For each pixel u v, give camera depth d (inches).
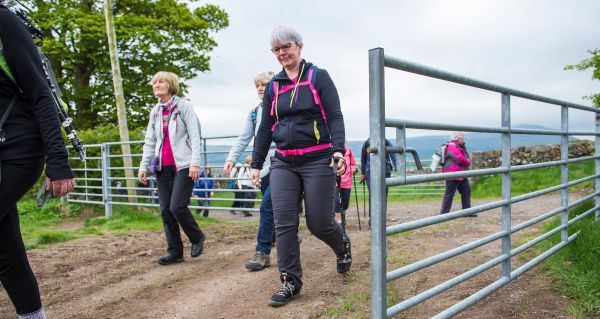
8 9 90.7
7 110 88.9
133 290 153.4
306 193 130.5
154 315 129.6
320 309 124.7
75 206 389.4
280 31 129.1
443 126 102.1
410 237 223.9
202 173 400.2
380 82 82.6
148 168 183.5
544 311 116.9
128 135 437.1
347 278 150.6
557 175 528.4
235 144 177.0
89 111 724.7
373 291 84.9
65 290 157.6
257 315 124.2
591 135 196.1
